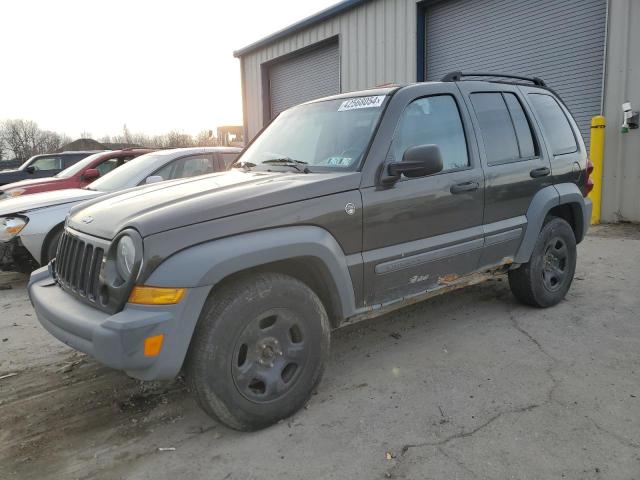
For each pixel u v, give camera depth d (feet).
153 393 10.82
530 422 9.12
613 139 28.27
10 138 197.88
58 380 11.57
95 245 8.94
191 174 22.77
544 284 14.60
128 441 9.09
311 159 11.47
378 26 41.39
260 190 9.27
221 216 8.55
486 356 11.95
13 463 8.57
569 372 11.00
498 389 10.37
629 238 24.56
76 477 8.14
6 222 18.21
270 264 9.29
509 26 33.73
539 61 32.27
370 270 10.30
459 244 11.85
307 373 9.47
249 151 13.56
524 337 12.96
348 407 9.87
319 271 9.74
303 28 48.62
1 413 10.21
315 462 8.24
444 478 7.73
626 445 8.38
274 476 7.95
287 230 9.07
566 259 15.15
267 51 54.80
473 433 8.86
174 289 7.95
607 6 27.78
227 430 9.29
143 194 10.36
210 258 8.16
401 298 11.12
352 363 11.90
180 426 9.52
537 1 31.91
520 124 13.94
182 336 8.02
